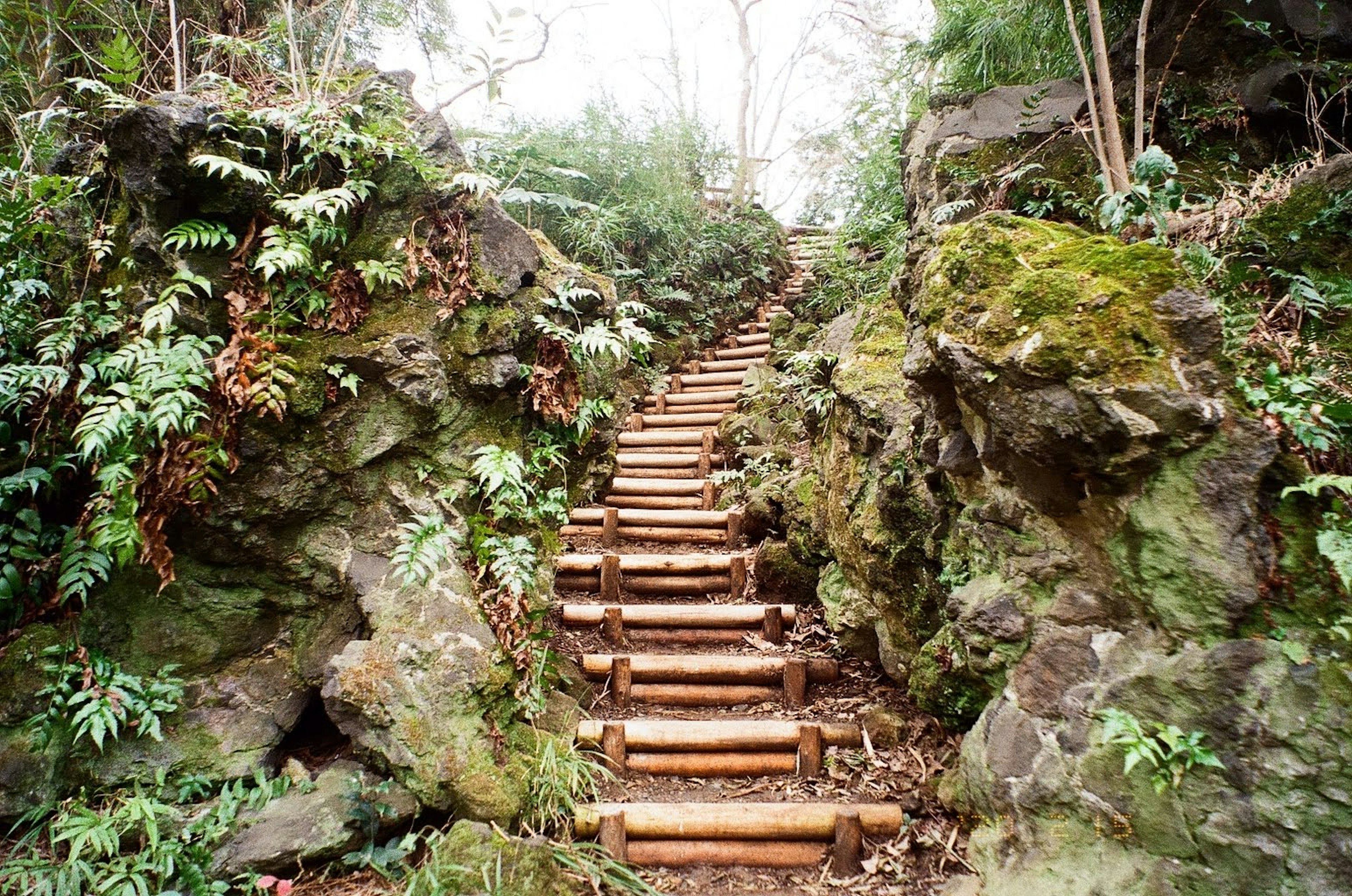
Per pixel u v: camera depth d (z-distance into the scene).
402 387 2.62
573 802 2.42
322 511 2.60
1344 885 1.49
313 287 2.62
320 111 2.69
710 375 6.20
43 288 2.47
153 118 2.32
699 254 6.95
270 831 2.17
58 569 2.36
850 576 3.19
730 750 2.76
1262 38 3.15
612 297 3.52
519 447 3.05
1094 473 1.78
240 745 2.40
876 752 2.72
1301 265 2.48
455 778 2.26
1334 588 1.56
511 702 2.58
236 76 3.32
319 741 2.60
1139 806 1.73
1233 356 1.91
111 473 2.19
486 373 2.83
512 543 2.77
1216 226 2.72
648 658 3.17
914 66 5.64
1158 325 1.70
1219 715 1.63
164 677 2.37
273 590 2.59
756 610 3.48
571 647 3.38
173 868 2.04
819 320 6.30
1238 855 1.59
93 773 2.23
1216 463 1.65
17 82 3.31
